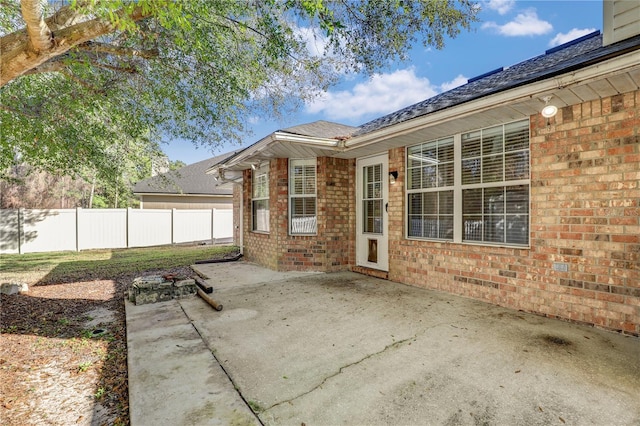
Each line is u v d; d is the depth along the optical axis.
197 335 3.64
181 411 2.22
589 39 5.82
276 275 7.02
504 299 4.50
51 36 2.75
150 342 3.45
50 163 6.38
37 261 10.09
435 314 4.21
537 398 2.30
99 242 13.86
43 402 2.52
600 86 3.23
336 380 2.62
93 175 8.98
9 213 12.22
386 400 2.32
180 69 4.84
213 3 3.95
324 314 4.31
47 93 4.84
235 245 14.14
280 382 2.60
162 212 15.41
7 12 4.16
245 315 4.33
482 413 2.15
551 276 4.02
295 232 7.51
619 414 2.11
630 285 3.40
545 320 3.93
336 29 4.07
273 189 7.70
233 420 2.12
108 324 4.30
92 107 4.91
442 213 5.44
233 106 5.57
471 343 3.28
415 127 4.81
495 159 4.69
